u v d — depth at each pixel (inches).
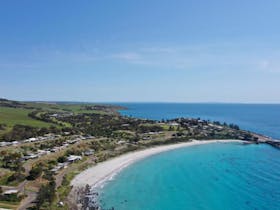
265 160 5856.3
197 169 5044.3
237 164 5477.4
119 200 3373.5
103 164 5054.1
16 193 3065.9
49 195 3021.7
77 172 4379.9
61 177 3988.7
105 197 3449.8
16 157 4515.3
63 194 3294.8
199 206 3265.3
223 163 5551.2
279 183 4205.2
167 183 4158.5
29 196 3110.2
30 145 5428.2
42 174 3917.3
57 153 5093.5
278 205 3309.5
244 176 4598.9
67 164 4603.8
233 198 3548.2
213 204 3334.2
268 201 3442.4
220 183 4200.3
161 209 3142.2
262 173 4790.8
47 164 4429.1
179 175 4623.5
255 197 3587.6
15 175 3604.8
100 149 5944.9
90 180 4087.1
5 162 4276.6
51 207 2819.9
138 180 4261.8
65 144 5797.2
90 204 3159.5
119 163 5231.3
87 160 5078.7
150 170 4881.9
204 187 3991.1
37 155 4790.8
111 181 4141.2
